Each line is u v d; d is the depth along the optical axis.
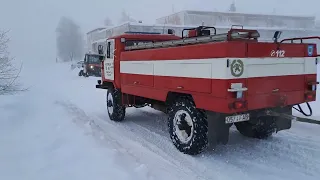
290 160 4.82
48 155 4.31
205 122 4.80
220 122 4.56
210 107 4.43
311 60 5.05
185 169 4.50
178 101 5.30
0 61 9.87
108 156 4.25
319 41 25.64
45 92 13.57
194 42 4.84
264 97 4.48
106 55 8.19
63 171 3.77
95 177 3.60
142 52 6.30
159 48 5.70
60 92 14.38
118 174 3.69
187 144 5.06
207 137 4.74
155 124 7.48
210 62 4.36
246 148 5.40
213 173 4.38
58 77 25.17
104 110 9.59
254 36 4.28
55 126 5.85
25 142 4.86
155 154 5.16
